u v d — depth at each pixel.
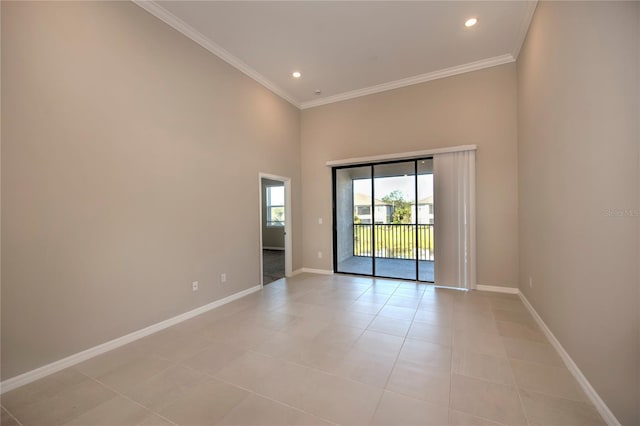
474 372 2.12
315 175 5.64
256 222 4.50
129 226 2.75
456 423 1.61
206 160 3.62
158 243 3.02
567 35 2.17
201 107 3.55
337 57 4.01
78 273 2.37
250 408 1.76
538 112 2.92
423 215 4.80
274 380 2.05
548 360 2.27
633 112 1.43
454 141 4.39
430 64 4.21
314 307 3.63
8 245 2.00
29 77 2.10
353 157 5.24
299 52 3.88
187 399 1.86
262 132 4.67
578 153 2.01
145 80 2.91
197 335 2.85
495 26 3.34
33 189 2.12
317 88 5.02
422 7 3.01
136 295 2.80
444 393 1.87
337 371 2.16
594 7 1.78
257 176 4.55
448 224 4.36
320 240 5.64
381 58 4.04
